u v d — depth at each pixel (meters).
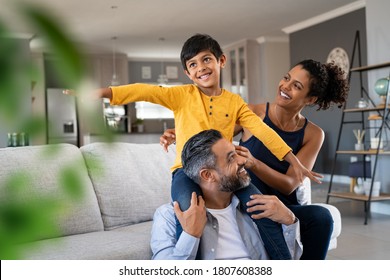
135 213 2.30
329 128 8.35
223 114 2.02
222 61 2.08
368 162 6.16
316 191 7.10
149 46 10.39
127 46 10.31
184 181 1.73
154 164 2.47
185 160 1.67
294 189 2.06
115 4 6.96
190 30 8.96
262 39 10.02
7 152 1.88
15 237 0.18
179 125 2.01
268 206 1.69
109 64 11.04
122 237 2.00
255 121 2.02
